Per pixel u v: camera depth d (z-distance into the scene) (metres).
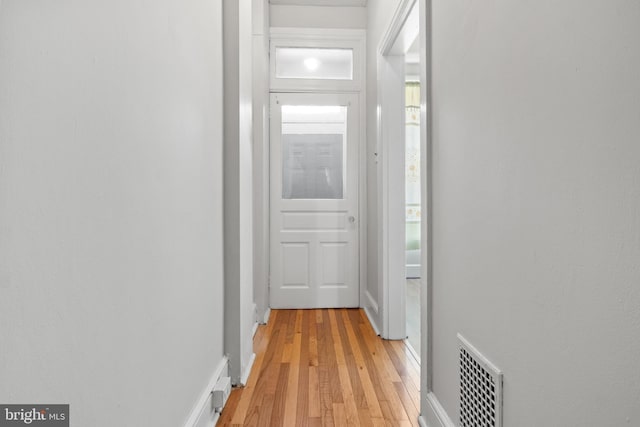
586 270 0.77
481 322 1.26
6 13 0.60
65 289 0.73
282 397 2.03
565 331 0.84
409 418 1.83
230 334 2.16
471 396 1.32
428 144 1.77
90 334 0.81
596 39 0.74
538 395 0.94
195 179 1.58
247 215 2.42
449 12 1.54
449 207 1.55
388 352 2.68
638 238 0.65
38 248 0.66
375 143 3.29
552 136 0.88
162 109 1.21
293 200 3.86
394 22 2.50
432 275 1.76
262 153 3.40
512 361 1.06
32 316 0.65
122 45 0.95
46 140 0.68
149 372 1.12
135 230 1.02
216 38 1.95
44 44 0.68
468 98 1.36
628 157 0.67
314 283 3.87
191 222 1.52
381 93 3.02
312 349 2.74
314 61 3.89
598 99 0.74
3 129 0.59
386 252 2.96
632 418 0.66
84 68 0.79
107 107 0.88
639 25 0.64
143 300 1.07
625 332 0.67
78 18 0.77
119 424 0.94
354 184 3.86
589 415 0.76
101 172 0.85
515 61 1.04
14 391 0.61
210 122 1.83
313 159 3.89
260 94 3.40
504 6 1.10
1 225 0.59
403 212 2.97
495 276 1.16
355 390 2.11
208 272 1.78
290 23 3.83
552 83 0.88
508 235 1.08
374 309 3.31
